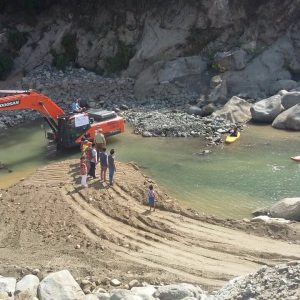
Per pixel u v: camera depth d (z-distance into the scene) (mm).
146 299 12898
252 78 37188
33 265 16578
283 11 39156
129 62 40562
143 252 18031
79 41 42094
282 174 25203
